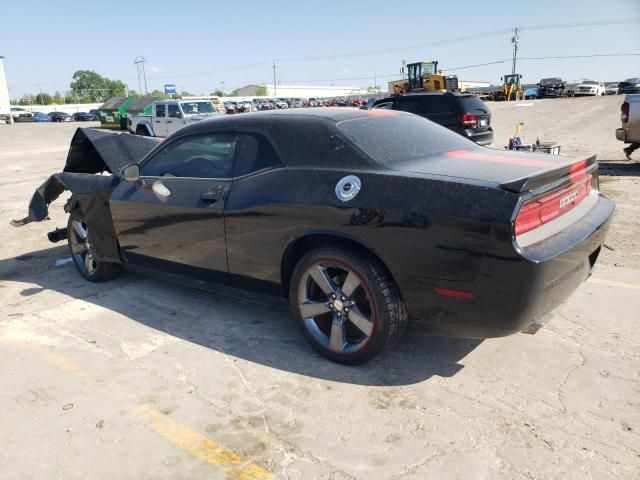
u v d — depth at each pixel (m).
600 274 4.85
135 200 4.35
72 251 5.29
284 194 3.38
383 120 3.77
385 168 3.13
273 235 3.45
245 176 3.67
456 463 2.52
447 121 12.30
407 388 3.15
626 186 8.86
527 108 30.78
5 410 3.08
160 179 4.20
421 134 3.74
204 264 3.99
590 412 2.87
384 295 3.09
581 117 23.55
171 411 3.01
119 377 3.38
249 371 3.40
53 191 5.45
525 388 3.11
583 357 3.43
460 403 2.99
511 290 2.70
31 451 2.72
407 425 2.81
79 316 4.36
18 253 6.35
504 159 3.38
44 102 124.69
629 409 2.88
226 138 3.86
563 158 3.55
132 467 2.58
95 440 2.79
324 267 3.34
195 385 3.26
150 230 4.29
